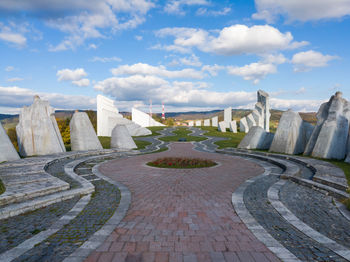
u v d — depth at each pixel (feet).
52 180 26.43
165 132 154.10
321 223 16.78
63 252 12.54
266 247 13.20
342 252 12.66
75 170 37.70
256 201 21.54
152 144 94.84
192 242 13.78
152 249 12.96
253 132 68.03
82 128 60.95
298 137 55.36
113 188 26.23
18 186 23.61
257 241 13.89
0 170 31.65
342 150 44.78
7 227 15.87
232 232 15.11
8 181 25.41
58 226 15.90
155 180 30.25
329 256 12.30
